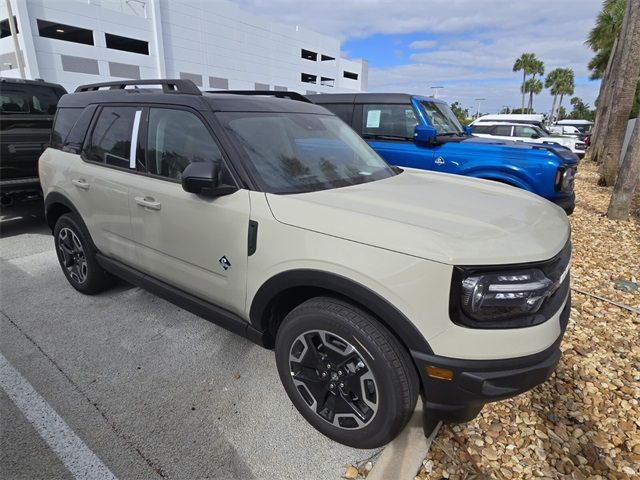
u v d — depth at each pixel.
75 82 29.64
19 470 1.97
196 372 2.71
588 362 2.93
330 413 2.14
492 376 1.69
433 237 1.75
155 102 2.79
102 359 2.82
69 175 3.39
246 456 2.08
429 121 5.91
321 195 2.23
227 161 2.33
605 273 4.64
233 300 2.36
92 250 3.45
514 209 2.21
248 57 44.16
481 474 2.01
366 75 70.06
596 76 30.08
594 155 17.05
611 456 2.16
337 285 1.87
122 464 2.02
